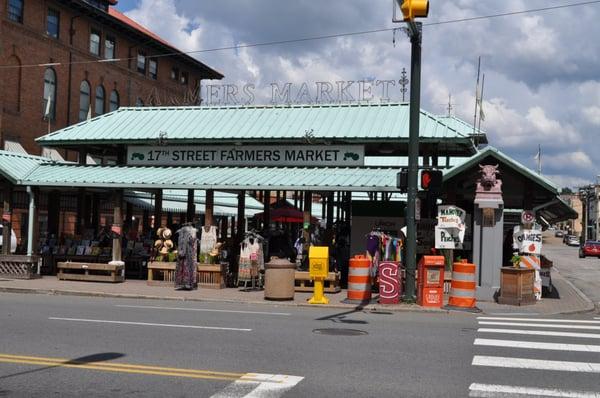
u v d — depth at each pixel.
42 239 23.95
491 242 17.59
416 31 15.34
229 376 7.55
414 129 16.08
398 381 7.45
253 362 8.38
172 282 19.92
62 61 43.94
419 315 14.42
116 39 50.06
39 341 9.62
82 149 23.58
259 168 21.20
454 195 18.66
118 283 20.70
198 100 40.91
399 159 28.03
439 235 17.50
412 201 16.19
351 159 20.86
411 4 13.84
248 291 18.83
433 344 10.07
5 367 7.86
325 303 16.11
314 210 42.62
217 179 19.98
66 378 7.34
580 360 8.95
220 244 20.39
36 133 41.47
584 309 16.42
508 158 17.62
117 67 50.06
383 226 21.00
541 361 8.82
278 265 16.73
